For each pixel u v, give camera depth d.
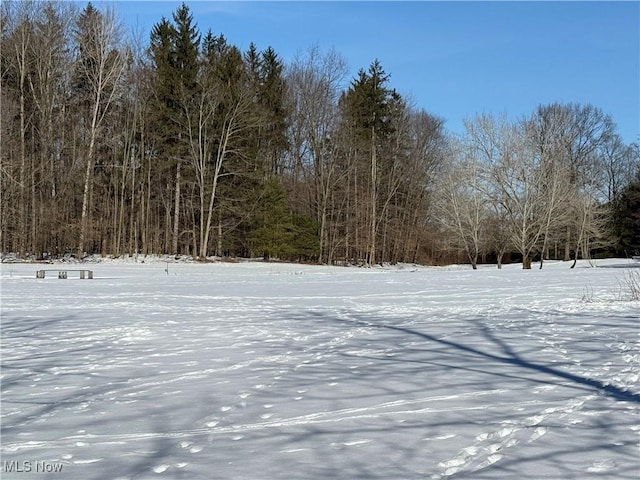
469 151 41.94
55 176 40.69
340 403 5.57
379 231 52.50
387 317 12.71
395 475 3.82
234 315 13.28
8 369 7.38
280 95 47.12
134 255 39.59
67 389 6.31
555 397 5.68
